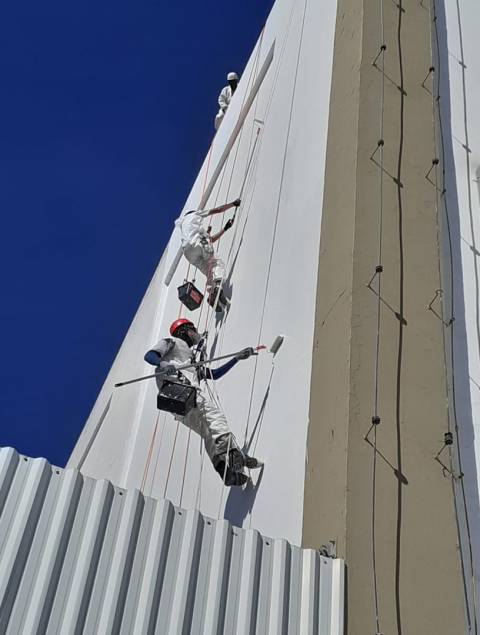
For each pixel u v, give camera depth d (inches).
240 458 223.9
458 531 158.2
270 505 202.7
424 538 155.3
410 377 179.9
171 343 268.5
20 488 136.6
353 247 202.2
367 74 248.2
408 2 274.5
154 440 429.7
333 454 169.3
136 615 130.7
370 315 188.9
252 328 281.4
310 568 147.3
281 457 208.4
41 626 123.3
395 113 238.2
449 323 193.8
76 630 124.8
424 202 217.3
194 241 373.4
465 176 229.3
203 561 141.9
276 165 328.5
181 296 362.0
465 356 188.4
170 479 348.2
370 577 147.9
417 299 195.5
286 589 144.2
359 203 212.2
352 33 269.6
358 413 170.7
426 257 204.7
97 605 129.2
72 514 136.5
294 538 176.9
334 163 241.3
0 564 126.6
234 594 140.6
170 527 142.6
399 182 220.1
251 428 243.3
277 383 232.5
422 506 159.6
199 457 313.0
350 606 143.8
